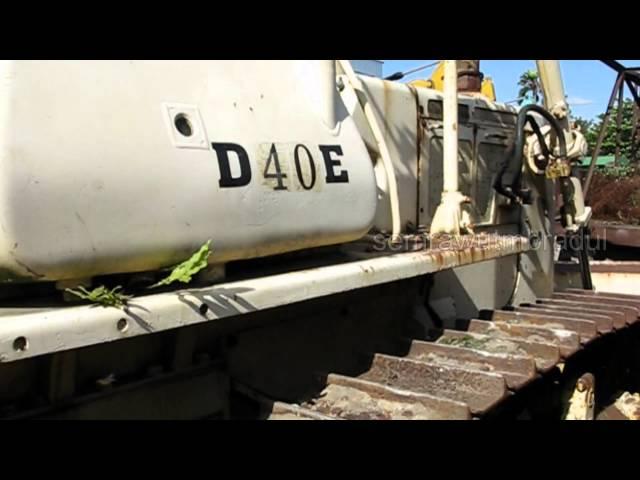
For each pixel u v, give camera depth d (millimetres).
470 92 3777
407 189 2980
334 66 2039
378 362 2195
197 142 1592
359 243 2389
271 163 1759
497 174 3244
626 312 3197
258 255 1761
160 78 1586
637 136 7109
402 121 2975
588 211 4148
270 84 1884
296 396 1977
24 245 1292
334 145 1991
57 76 1381
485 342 2500
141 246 1467
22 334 1196
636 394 3846
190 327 1817
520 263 3686
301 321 2223
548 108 3773
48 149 1325
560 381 2875
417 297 2840
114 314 1332
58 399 1567
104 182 1396
